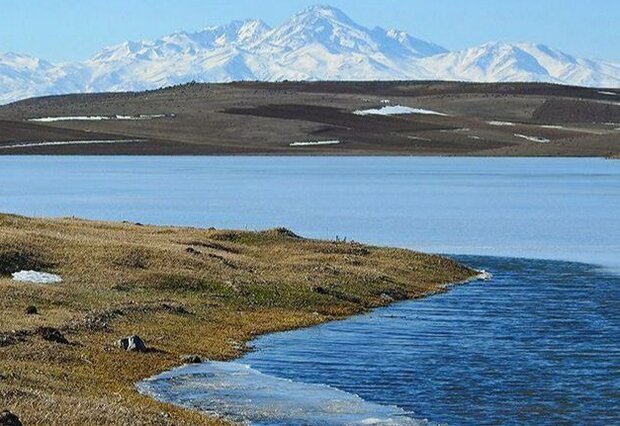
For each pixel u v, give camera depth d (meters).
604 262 136.62
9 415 42.72
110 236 116.56
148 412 52.62
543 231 185.88
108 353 68.06
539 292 107.19
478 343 78.62
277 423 55.69
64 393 55.00
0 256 93.50
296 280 101.12
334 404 59.91
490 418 57.31
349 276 106.81
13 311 75.31
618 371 68.81
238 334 80.12
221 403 59.41
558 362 71.69
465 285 112.81
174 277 94.19
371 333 82.75
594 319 89.81
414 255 125.62
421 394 62.56
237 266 105.12
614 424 56.06
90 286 88.81
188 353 72.12
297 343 78.06
